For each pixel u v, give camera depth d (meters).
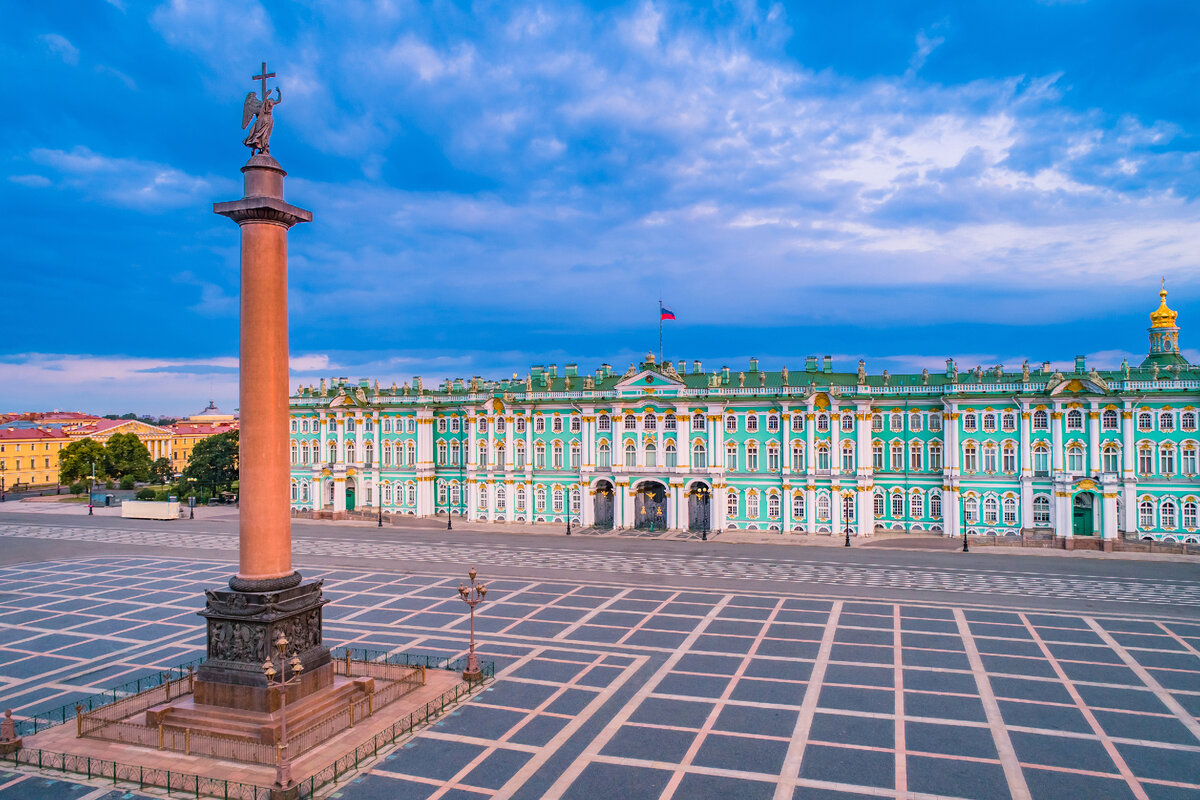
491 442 127.38
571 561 90.50
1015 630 58.91
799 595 71.06
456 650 54.94
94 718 41.34
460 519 130.25
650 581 78.00
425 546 103.12
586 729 41.09
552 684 47.84
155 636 59.91
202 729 39.78
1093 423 97.75
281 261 42.47
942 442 106.38
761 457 113.00
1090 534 99.19
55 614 67.06
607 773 36.12
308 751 38.03
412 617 64.12
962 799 33.56
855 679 48.41
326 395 141.00
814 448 109.94
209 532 120.50
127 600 72.44
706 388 116.69
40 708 45.19
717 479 113.31
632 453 118.38
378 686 46.53
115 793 34.66
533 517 124.75
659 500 118.75
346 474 136.75
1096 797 33.62
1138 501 96.12
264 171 42.06
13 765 37.44
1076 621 61.38
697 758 37.62
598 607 67.00
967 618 62.47
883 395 108.69
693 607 66.75
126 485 188.88
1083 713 42.78
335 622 62.69
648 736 40.19
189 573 85.81
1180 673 49.09
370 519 133.00
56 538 114.69
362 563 89.88
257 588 41.22
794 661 51.94
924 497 107.38
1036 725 41.22
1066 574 80.62
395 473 134.50
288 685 40.03
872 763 37.03
